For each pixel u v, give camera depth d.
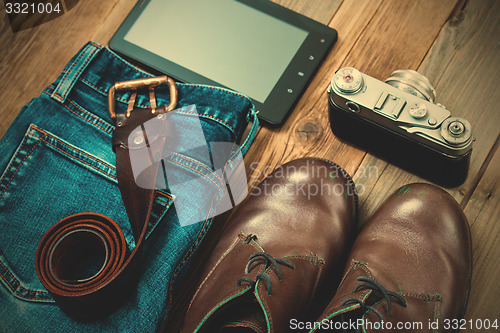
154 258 0.89
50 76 1.13
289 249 0.92
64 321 0.87
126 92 0.98
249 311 0.86
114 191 0.93
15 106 1.12
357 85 0.85
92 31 1.15
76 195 0.93
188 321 0.86
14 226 0.92
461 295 0.90
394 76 0.92
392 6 1.09
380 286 0.83
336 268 0.95
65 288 0.77
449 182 0.97
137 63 1.10
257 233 0.95
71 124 0.96
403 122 0.84
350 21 1.09
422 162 0.92
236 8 1.10
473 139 0.83
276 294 0.83
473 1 1.06
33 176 0.94
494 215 0.96
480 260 0.95
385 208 0.96
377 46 1.07
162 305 0.88
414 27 1.07
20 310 0.88
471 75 1.03
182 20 1.10
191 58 1.07
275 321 0.81
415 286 0.88
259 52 1.07
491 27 1.05
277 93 1.04
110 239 0.81
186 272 0.93
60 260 0.82
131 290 0.87
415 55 1.06
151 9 1.11
